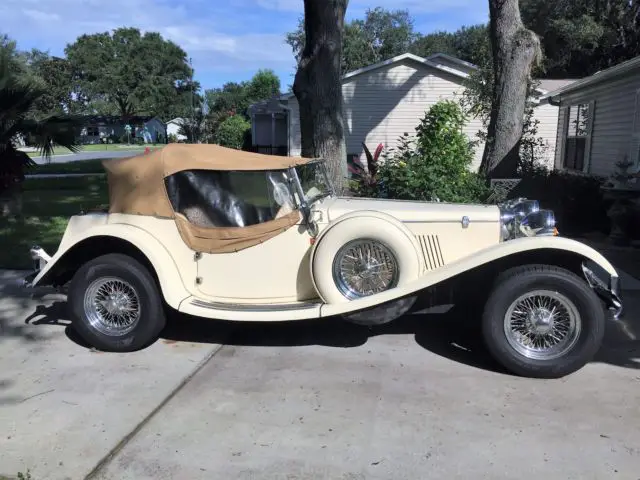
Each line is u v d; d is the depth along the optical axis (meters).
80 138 12.55
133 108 86.19
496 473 2.96
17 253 8.00
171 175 4.58
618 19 28.11
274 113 28.20
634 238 8.64
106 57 84.94
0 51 11.23
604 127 12.39
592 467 2.99
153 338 4.72
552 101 16.78
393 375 4.18
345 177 9.03
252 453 3.17
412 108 19.86
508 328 4.08
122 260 4.57
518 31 9.53
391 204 4.90
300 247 4.55
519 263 4.28
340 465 3.05
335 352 4.64
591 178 10.97
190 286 4.69
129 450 3.20
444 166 8.52
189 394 3.90
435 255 4.59
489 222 4.55
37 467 3.04
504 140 9.75
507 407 3.66
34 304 5.93
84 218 4.90
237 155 4.84
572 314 3.99
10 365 4.41
